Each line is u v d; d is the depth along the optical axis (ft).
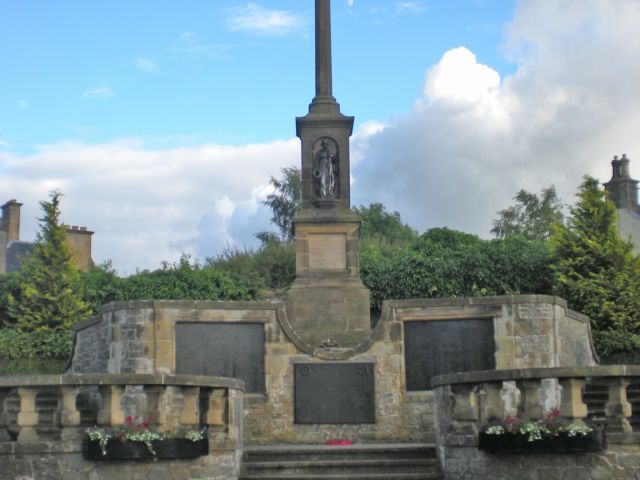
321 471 62.80
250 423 80.48
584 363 86.53
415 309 81.92
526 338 80.53
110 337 83.10
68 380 52.19
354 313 85.97
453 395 56.65
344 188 89.20
